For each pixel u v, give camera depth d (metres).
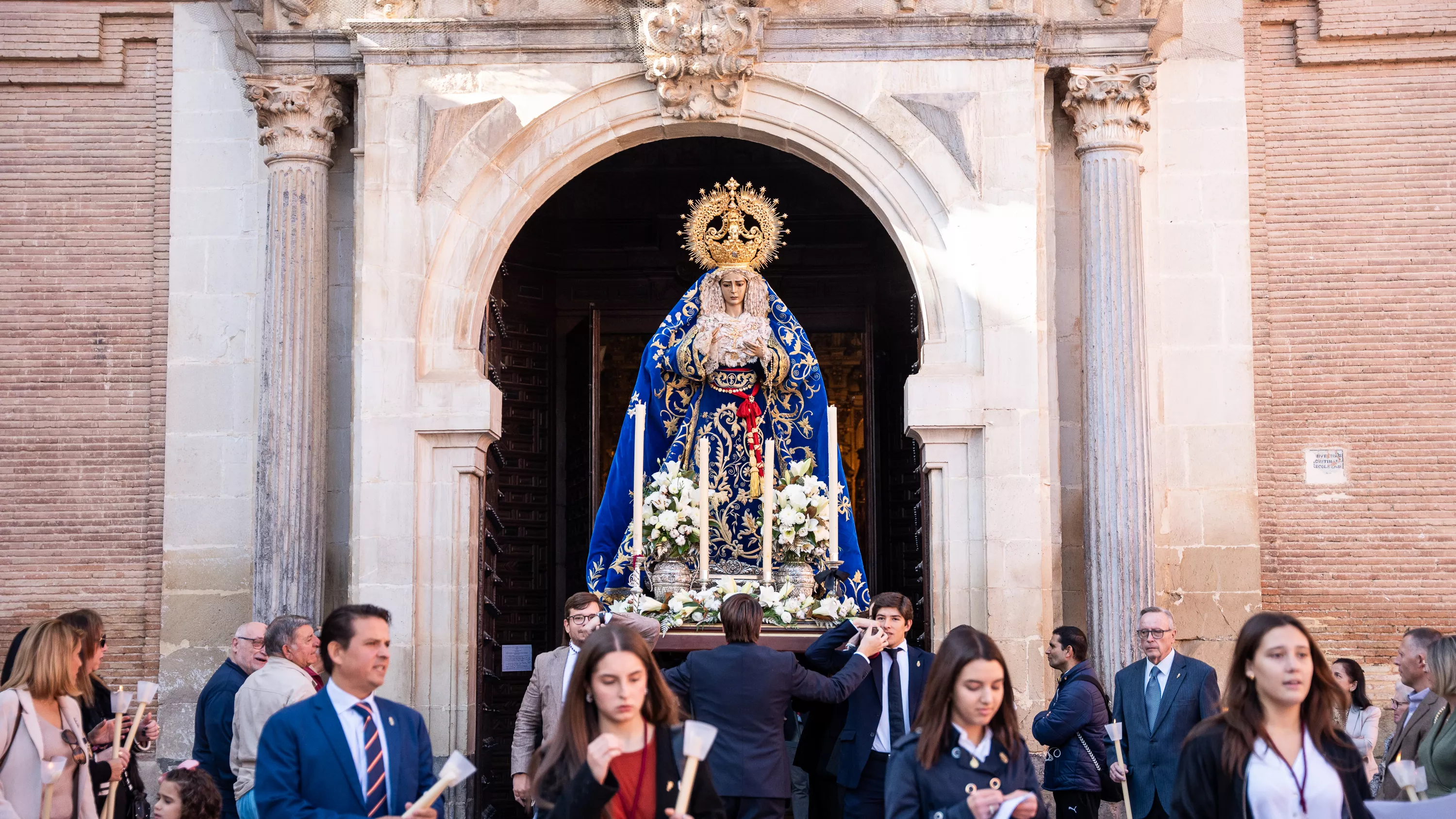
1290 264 12.69
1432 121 12.73
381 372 11.75
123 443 12.75
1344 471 12.46
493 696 12.98
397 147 11.98
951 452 11.74
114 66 13.05
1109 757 8.82
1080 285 12.30
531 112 12.04
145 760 12.12
